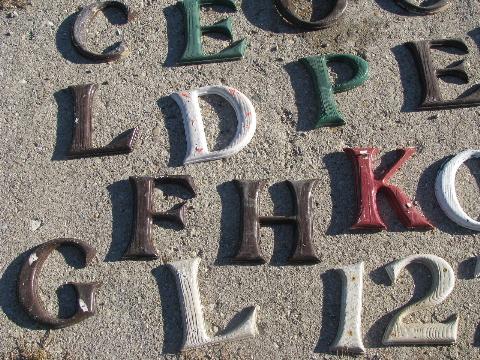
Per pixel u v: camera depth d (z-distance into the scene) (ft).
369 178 3.10
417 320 2.98
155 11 3.48
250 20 3.46
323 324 2.97
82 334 2.96
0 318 2.97
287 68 3.36
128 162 3.19
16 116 3.27
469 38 3.46
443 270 3.00
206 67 3.36
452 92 3.34
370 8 3.50
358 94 3.31
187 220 3.10
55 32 3.43
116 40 3.42
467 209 3.14
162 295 3.01
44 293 3.01
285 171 3.18
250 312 2.96
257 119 3.26
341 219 3.11
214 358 2.93
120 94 3.31
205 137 3.21
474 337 2.97
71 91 3.28
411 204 3.08
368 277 3.03
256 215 3.06
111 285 3.02
